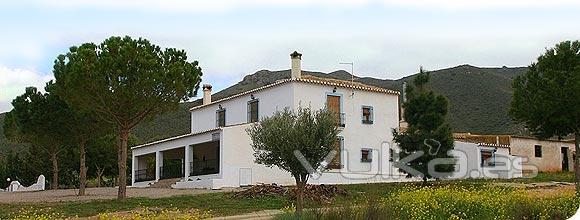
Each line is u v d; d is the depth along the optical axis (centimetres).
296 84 3697
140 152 4388
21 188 4894
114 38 2584
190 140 3856
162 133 7694
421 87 3238
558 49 2862
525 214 1719
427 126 3175
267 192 2683
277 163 2066
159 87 2602
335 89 3825
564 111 2792
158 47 2650
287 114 2177
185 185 3612
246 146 3559
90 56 2517
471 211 1798
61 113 3300
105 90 2547
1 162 6388
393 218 1553
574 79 2758
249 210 2350
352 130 3831
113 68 2514
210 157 4231
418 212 1706
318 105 3750
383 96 4031
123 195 2611
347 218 1484
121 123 2672
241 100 4078
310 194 2598
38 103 3400
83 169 3244
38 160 5841
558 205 1791
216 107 4303
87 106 2625
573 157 5250
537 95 2834
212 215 2195
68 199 2797
